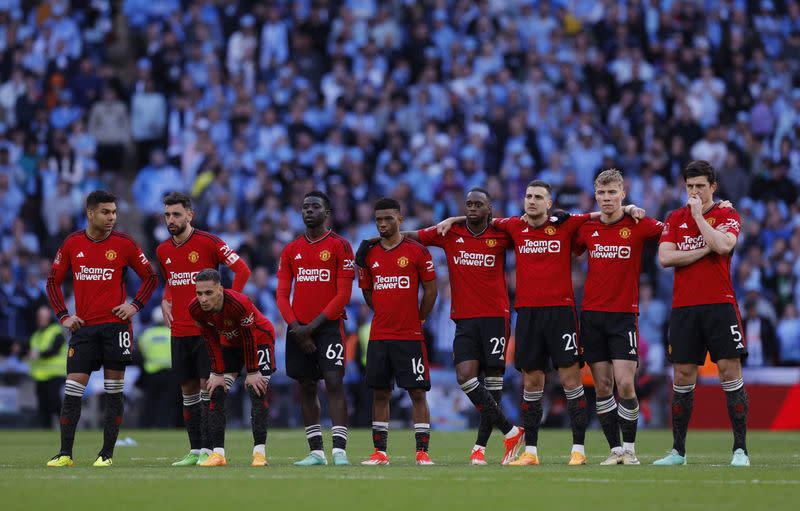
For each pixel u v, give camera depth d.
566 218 39.00
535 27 108.75
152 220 87.56
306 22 105.38
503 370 39.72
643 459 42.91
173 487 29.12
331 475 32.72
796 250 87.94
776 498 26.70
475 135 94.56
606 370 38.84
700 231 37.78
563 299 38.72
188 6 110.00
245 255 81.31
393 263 39.19
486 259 39.25
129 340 39.53
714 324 37.72
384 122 98.50
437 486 29.28
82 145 97.38
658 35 107.31
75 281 39.50
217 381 38.44
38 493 27.88
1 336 80.25
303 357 39.44
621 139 97.88
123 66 110.19
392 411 75.75
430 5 110.94
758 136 102.00
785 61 109.81
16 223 87.88
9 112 103.94
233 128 98.00
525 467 36.62
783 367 75.00
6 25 108.50
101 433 67.75
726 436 63.34
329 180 90.06
